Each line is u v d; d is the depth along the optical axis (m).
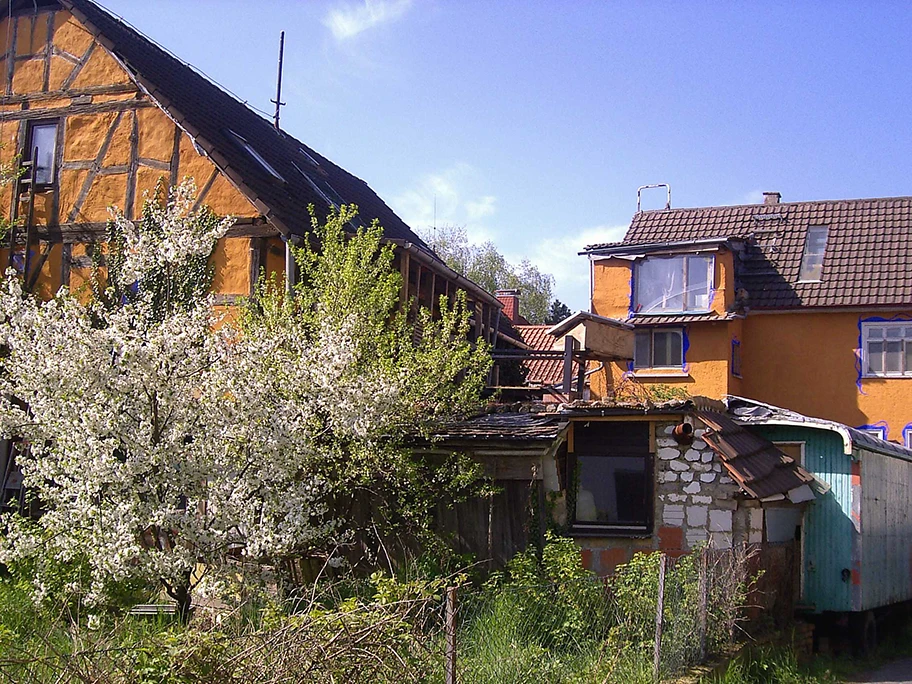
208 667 5.48
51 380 9.10
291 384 10.12
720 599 9.99
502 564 11.88
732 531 11.70
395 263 16.64
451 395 12.39
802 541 13.64
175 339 9.27
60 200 16.45
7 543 9.24
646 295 25.33
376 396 10.13
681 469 11.98
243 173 15.65
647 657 8.50
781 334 25.28
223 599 8.35
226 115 19.23
